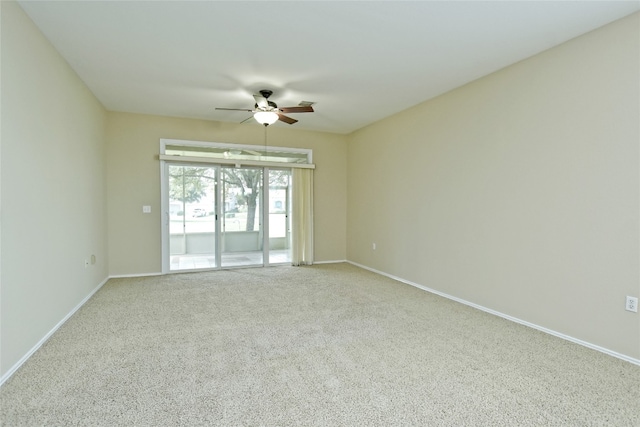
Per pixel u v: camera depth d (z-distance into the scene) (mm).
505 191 3539
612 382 2260
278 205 6414
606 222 2707
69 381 2215
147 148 5387
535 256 3246
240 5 2488
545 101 3152
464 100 4051
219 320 3393
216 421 1833
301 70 3664
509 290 3504
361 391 2133
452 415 1898
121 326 3203
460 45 3090
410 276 4992
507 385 2213
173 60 3432
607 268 2703
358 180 6398
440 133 4414
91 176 4297
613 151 2658
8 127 2303
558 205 3047
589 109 2811
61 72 3291
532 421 1852
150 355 2605
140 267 5418
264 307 3832
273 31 2871
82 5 2475
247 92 4355
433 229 4547
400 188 5203
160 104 4859
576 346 2832
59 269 3188
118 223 5254
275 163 6180
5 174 2260
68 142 3457
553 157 3084
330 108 5035
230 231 6066
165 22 2727
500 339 2967
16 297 2383
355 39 3004
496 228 3643
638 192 2523
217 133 5809
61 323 3225
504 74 3553
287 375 2322
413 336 3020
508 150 3506
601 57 2730
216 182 5895
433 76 3807
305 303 4000
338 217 6809
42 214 2820
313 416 1881
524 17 2615
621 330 2623
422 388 2172
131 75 3801
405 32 2873
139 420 1834
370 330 3156
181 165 5660
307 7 2516
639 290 2525
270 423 1819
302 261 6469
